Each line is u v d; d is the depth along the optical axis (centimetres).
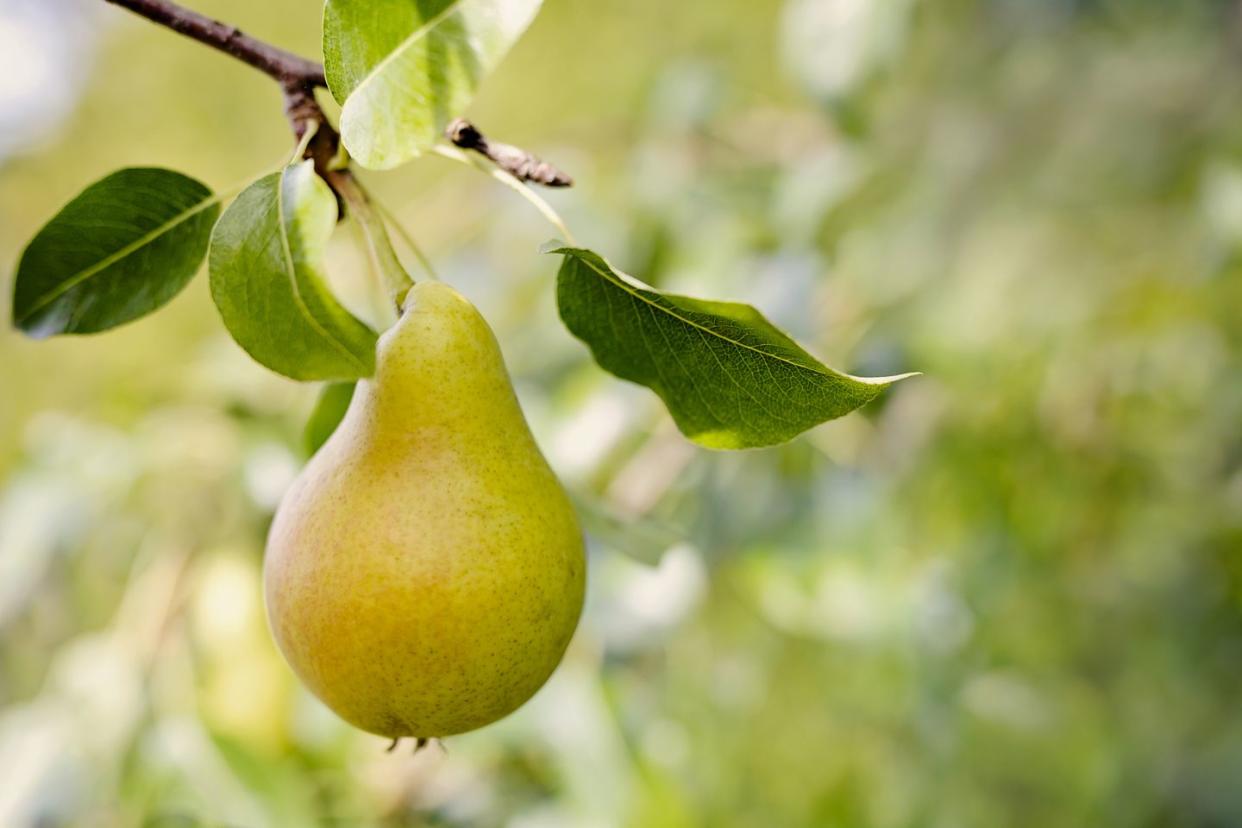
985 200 141
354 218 59
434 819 93
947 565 113
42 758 84
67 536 100
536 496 58
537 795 94
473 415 57
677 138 114
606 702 83
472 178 128
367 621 56
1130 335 121
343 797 90
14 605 107
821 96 97
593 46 259
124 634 90
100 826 83
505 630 56
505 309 115
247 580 90
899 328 109
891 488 103
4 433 234
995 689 118
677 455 95
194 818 81
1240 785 142
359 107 55
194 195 61
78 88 309
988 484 113
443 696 57
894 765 122
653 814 82
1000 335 120
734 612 115
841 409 57
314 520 57
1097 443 116
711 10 214
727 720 116
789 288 93
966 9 141
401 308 58
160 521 100
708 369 58
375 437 57
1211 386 121
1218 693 144
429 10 55
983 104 144
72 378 242
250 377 101
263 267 54
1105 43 141
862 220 117
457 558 56
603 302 58
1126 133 142
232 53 59
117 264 61
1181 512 127
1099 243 142
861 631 96
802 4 99
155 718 85
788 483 96
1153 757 146
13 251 290
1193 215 123
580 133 128
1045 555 122
